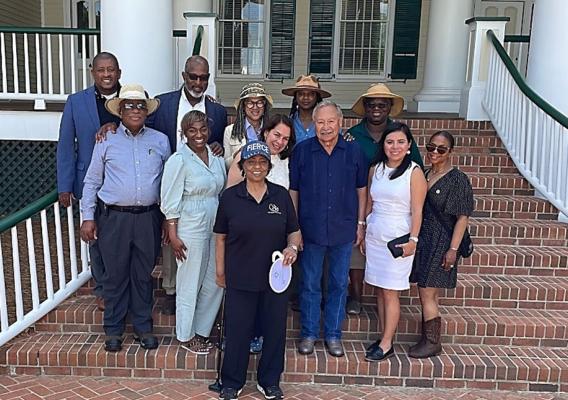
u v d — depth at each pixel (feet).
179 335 11.10
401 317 12.29
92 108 10.91
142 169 10.50
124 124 10.44
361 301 12.76
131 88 10.16
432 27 25.17
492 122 19.71
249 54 30.55
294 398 10.69
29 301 13.75
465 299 13.10
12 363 11.25
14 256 11.41
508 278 13.82
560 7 16.79
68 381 11.09
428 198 10.73
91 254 11.48
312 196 10.57
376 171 10.84
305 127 11.57
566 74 16.96
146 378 11.28
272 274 9.75
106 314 11.21
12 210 21.66
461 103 21.80
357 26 30.19
